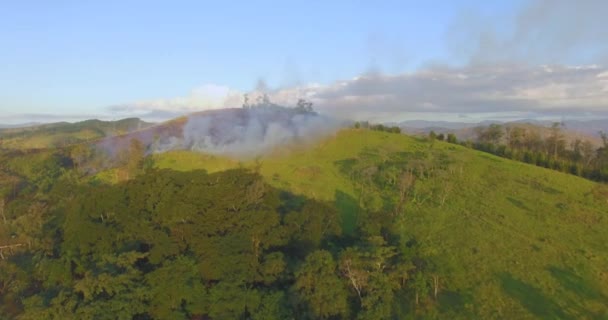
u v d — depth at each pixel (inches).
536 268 2406.5
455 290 2260.1
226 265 2116.1
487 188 3346.5
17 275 2336.4
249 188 2444.6
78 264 2269.9
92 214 2388.0
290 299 2009.1
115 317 1893.5
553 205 3073.3
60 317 1850.4
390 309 2006.6
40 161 4722.0
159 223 2336.4
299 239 2357.3
